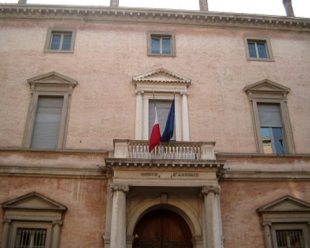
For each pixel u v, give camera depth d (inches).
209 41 793.6
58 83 707.4
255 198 631.8
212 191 569.9
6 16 775.7
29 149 637.3
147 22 800.9
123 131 674.8
